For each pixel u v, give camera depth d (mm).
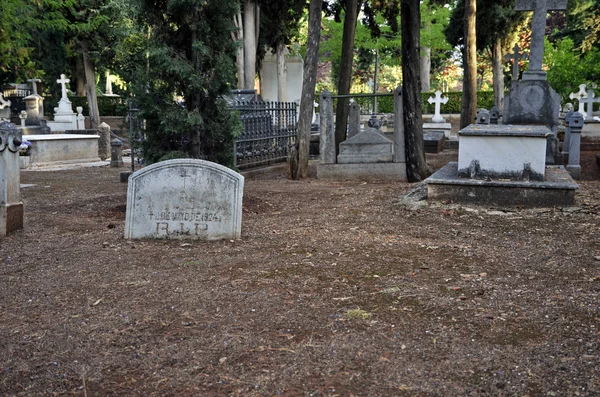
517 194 8430
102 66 35312
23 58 29328
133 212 6914
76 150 20656
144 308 4523
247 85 23328
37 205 10086
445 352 3623
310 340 3844
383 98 38500
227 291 4887
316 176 14391
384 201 9586
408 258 5938
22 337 4004
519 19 26266
